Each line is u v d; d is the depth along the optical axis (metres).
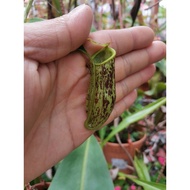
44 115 0.20
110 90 0.18
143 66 0.24
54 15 0.23
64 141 0.21
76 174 0.22
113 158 0.32
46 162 0.21
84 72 0.20
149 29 0.22
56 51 0.18
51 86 0.19
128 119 0.28
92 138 0.24
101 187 0.21
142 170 0.30
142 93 0.34
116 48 0.21
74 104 0.21
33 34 0.17
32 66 0.17
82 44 0.19
